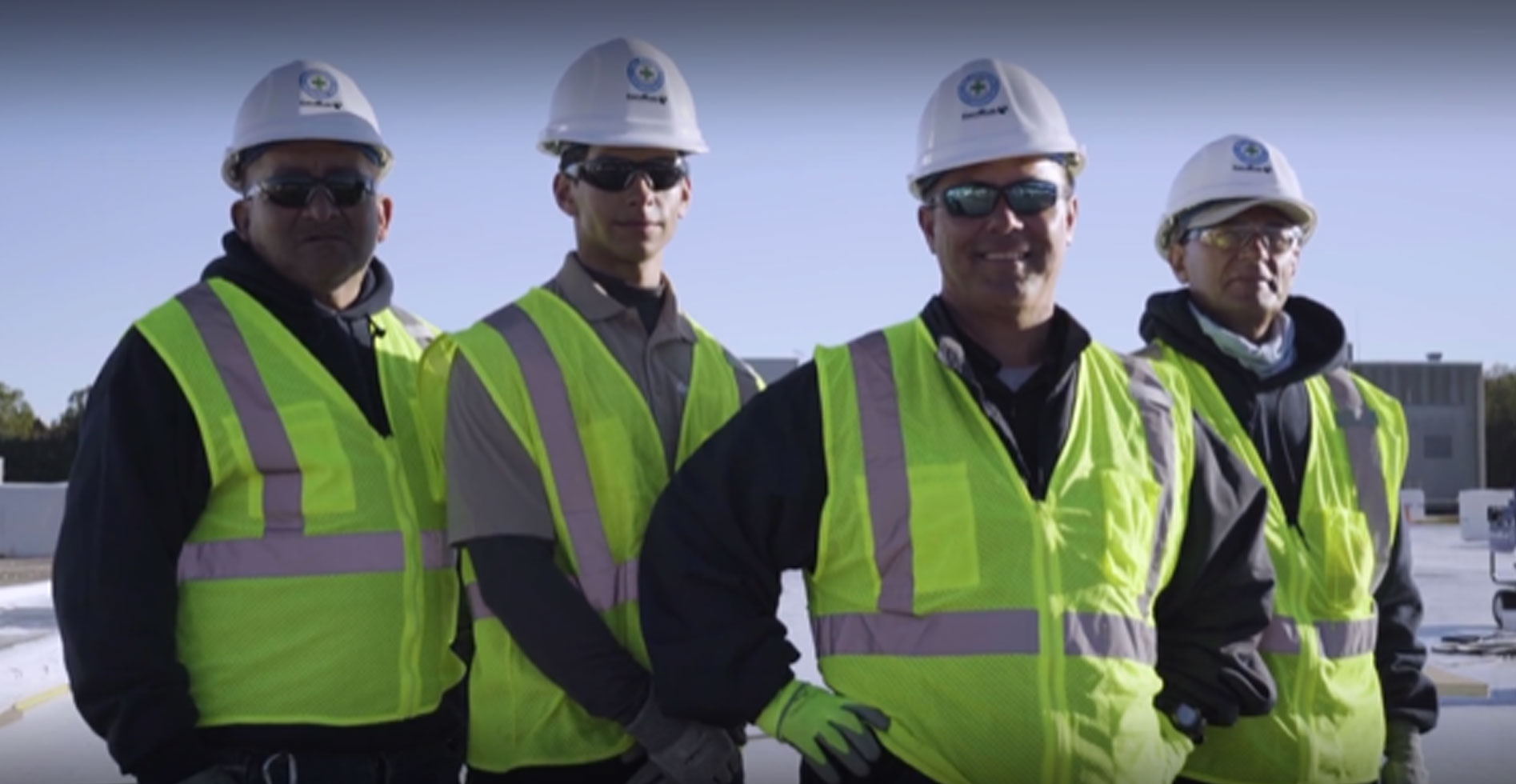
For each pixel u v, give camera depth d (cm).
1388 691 429
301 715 353
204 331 360
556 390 358
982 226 327
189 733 339
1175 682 342
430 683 372
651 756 338
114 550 335
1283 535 396
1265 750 383
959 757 308
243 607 354
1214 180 412
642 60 377
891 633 314
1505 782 706
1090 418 329
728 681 312
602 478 357
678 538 319
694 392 377
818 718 310
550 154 387
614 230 371
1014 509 314
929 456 316
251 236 380
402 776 364
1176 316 416
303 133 371
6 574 2006
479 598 362
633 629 354
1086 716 307
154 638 337
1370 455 414
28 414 3400
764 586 321
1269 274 409
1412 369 4512
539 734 354
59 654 1135
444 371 379
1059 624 310
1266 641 387
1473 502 2764
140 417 345
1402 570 429
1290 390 413
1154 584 328
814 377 327
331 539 360
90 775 738
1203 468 343
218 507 358
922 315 337
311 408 362
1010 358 335
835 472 317
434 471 382
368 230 383
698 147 377
